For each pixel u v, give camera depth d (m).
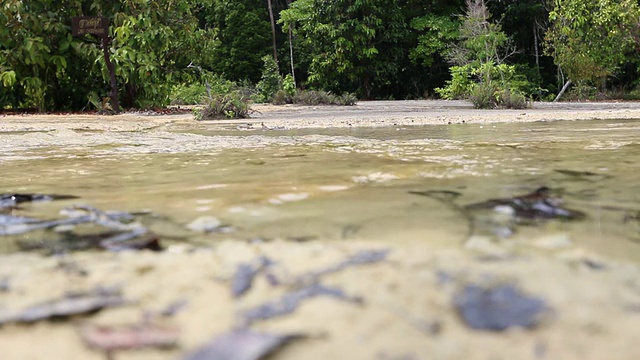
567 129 3.76
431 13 27.70
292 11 28.50
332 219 0.89
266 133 4.04
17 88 10.85
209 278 0.58
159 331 0.45
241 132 4.25
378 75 26.22
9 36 9.88
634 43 16.94
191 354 0.41
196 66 12.00
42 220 0.93
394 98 27.14
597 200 1.02
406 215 0.91
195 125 5.50
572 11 17.53
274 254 0.67
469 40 21.14
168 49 11.51
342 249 0.68
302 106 12.96
